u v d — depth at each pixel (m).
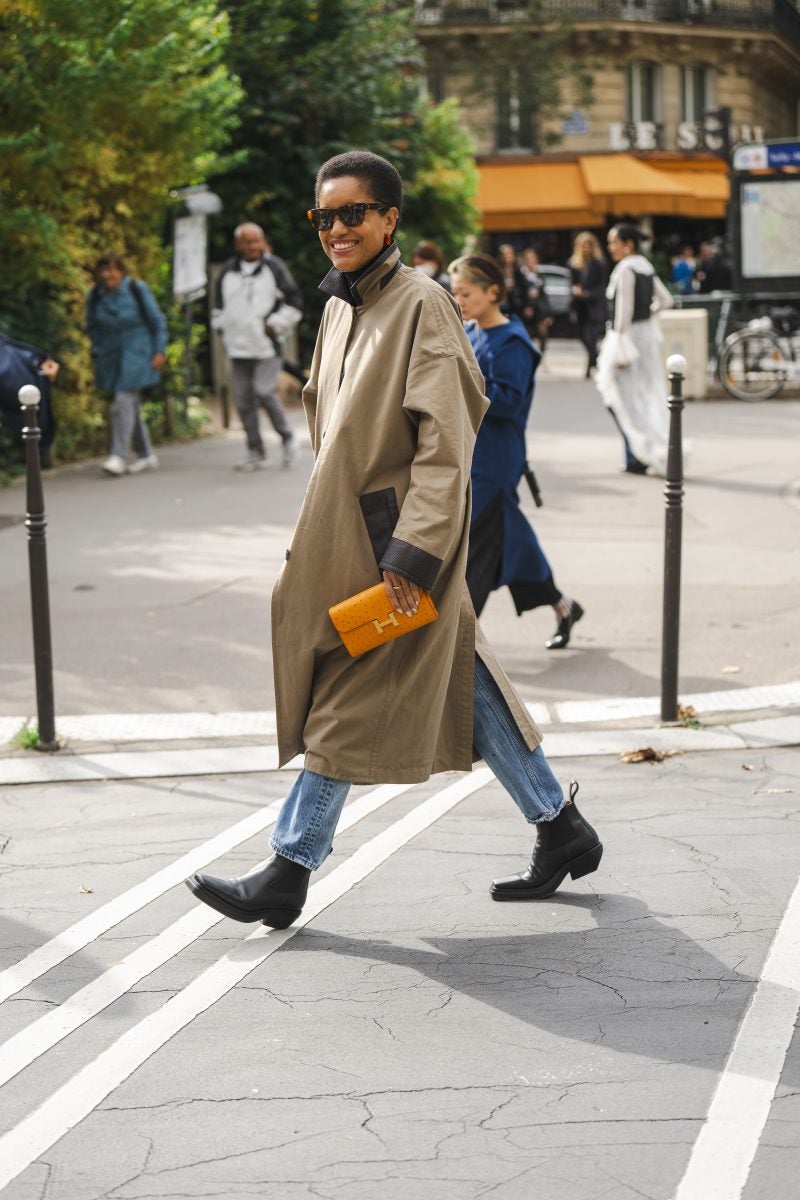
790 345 25.39
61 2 17.44
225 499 16.22
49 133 17.72
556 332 49.34
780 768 7.82
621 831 6.91
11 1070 4.75
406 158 33.88
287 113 28.94
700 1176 4.07
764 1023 4.98
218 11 27.53
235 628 10.81
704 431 21.30
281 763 5.61
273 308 18.00
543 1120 4.38
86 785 7.82
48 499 16.44
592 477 17.30
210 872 6.51
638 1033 4.93
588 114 58.31
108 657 10.12
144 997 5.29
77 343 19.50
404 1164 4.15
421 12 55.44
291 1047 4.88
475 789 7.59
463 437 5.21
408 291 5.33
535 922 5.88
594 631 10.64
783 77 68.62
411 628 5.25
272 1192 4.03
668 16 59.69
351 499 5.32
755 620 10.85
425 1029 4.99
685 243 60.91
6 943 5.79
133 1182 4.09
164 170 19.73
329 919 5.94
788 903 6.02
